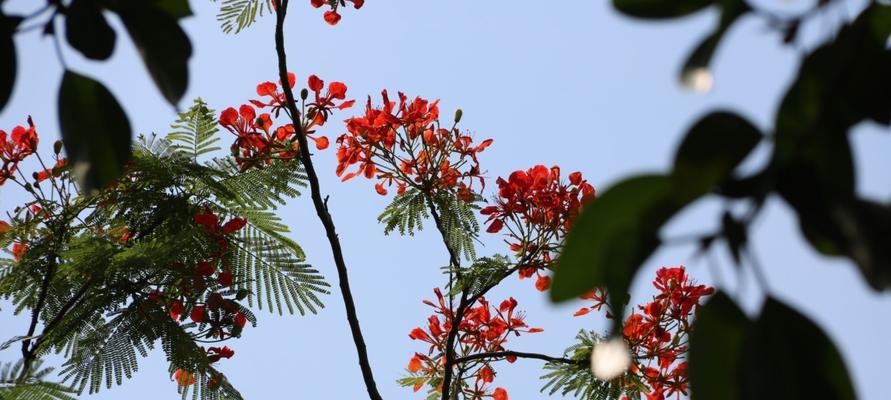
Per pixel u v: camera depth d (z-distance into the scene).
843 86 0.96
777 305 0.88
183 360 5.79
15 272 6.07
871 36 1.01
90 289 6.08
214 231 6.08
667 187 0.91
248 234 6.71
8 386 4.00
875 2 1.04
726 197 0.90
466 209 6.84
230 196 6.29
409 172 6.97
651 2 1.09
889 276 0.81
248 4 6.56
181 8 1.36
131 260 5.74
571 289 0.94
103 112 1.28
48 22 1.28
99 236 6.32
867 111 0.97
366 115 6.84
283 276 6.46
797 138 0.91
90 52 1.29
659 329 6.44
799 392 0.86
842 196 0.87
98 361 5.72
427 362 7.28
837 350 0.86
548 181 6.58
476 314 7.23
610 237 0.93
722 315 0.97
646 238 0.92
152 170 6.12
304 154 6.05
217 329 6.09
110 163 1.28
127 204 6.18
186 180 6.48
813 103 0.95
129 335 5.83
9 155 6.19
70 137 1.28
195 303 6.09
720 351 0.97
